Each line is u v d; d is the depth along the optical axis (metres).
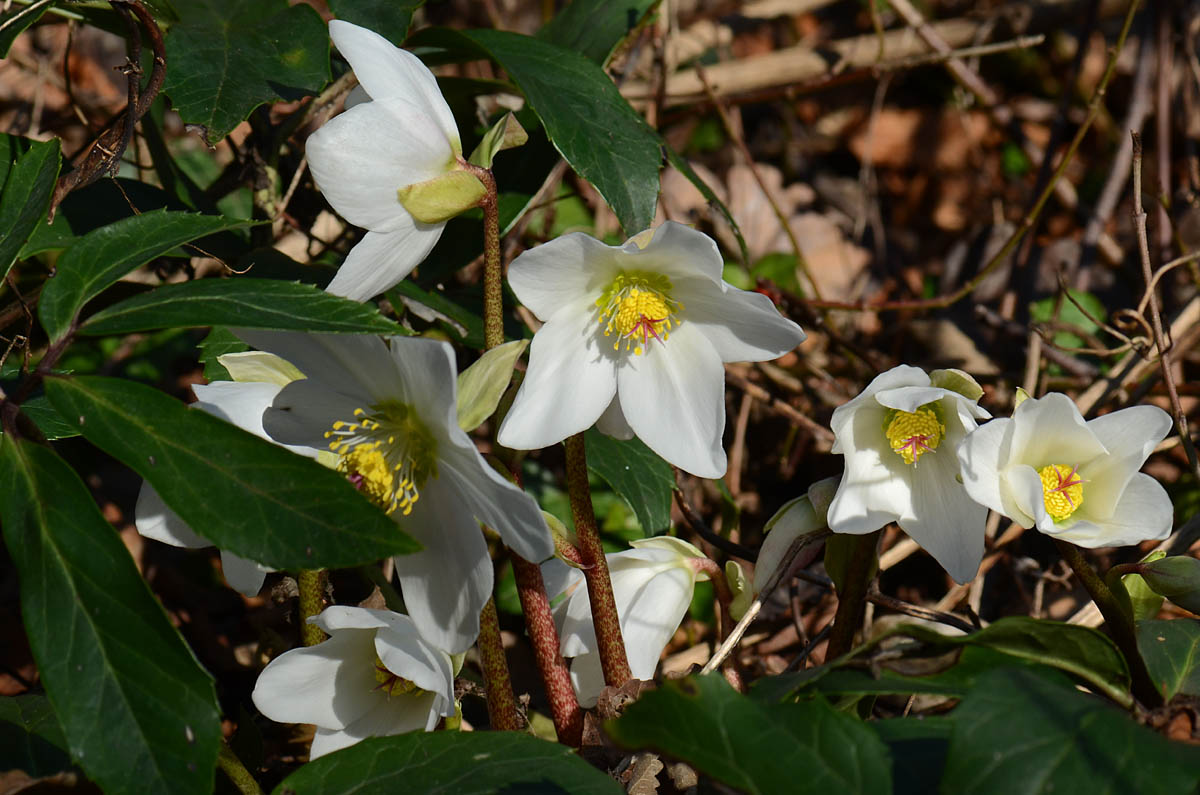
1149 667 0.86
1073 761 0.78
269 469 0.81
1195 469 0.97
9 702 0.89
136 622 0.81
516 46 0.97
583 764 0.84
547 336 0.87
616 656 0.89
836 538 0.90
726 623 0.91
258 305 0.83
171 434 0.81
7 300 1.02
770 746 0.79
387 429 0.85
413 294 0.98
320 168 0.85
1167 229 1.22
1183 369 1.15
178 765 0.81
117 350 1.16
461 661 0.87
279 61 0.93
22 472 0.81
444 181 0.86
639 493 0.97
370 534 0.81
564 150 0.94
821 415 1.15
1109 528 0.86
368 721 0.88
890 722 0.82
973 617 0.93
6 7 0.96
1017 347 1.23
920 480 0.88
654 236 0.85
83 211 0.96
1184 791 0.77
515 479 0.87
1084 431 0.85
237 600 1.07
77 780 0.87
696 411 0.87
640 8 1.04
